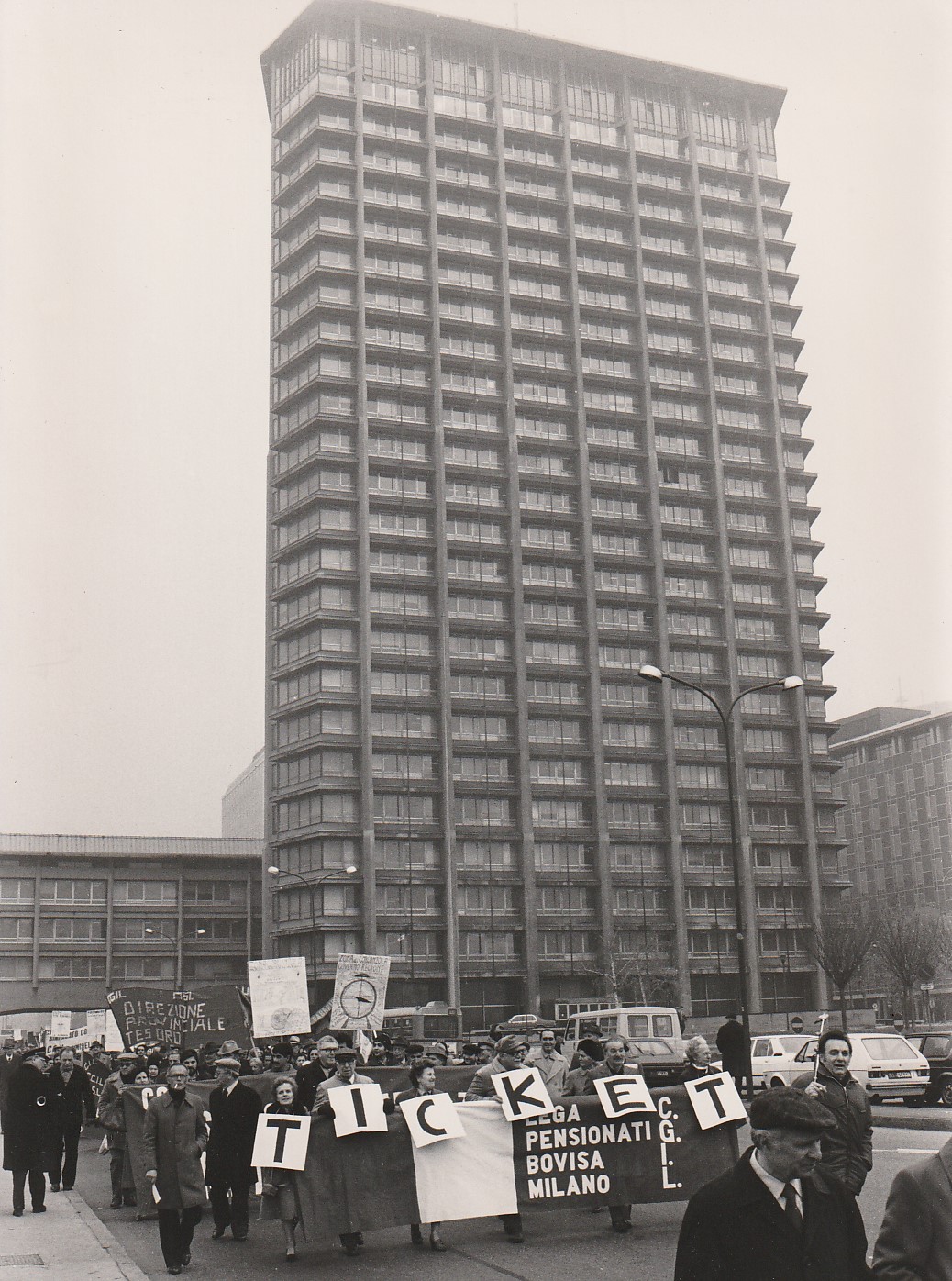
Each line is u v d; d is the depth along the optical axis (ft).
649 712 367.04
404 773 342.03
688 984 348.38
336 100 378.94
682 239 410.31
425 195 383.65
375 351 366.84
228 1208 54.39
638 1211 54.24
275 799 349.82
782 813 375.45
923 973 316.40
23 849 391.45
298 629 350.64
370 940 327.26
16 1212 56.95
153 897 400.47
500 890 344.08
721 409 400.26
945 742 457.27
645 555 378.53
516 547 362.53
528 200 392.68
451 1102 47.60
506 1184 47.34
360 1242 48.26
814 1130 16.97
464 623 354.54
